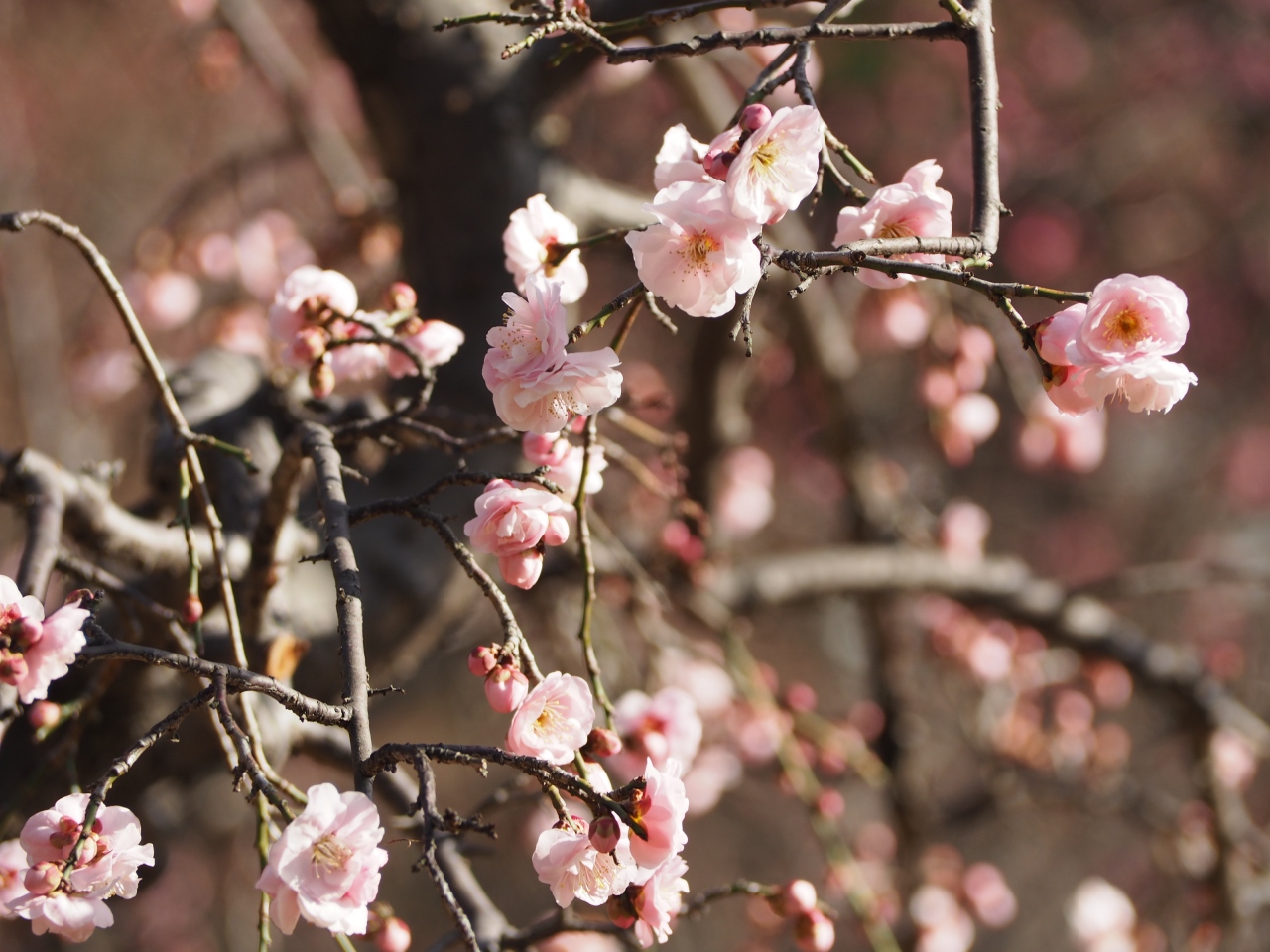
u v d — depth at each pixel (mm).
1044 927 3021
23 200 3066
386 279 1909
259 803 1232
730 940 3029
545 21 1216
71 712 1288
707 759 1956
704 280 1180
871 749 2244
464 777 3059
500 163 1566
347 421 1391
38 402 2744
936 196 1207
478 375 1504
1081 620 2125
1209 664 2541
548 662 2059
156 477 1379
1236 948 2045
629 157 3355
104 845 1176
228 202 2504
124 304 1271
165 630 1344
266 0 3064
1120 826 3107
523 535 1208
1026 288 1183
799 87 1196
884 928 1554
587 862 1175
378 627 1419
